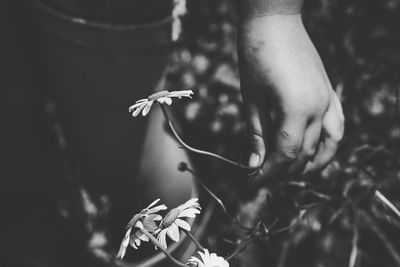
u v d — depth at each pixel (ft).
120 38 2.98
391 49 4.08
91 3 2.93
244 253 3.38
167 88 4.17
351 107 3.85
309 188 3.27
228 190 3.73
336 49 4.08
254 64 2.47
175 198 3.29
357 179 3.37
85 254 3.37
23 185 3.57
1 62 3.32
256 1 2.45
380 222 3.44
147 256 3.25
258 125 2.54
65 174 3.44
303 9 4.23
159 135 3.24
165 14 3.03
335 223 3.50
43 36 3.22
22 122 3.47
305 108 2.41
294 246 3.51
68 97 3.28
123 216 3.36
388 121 3.71
